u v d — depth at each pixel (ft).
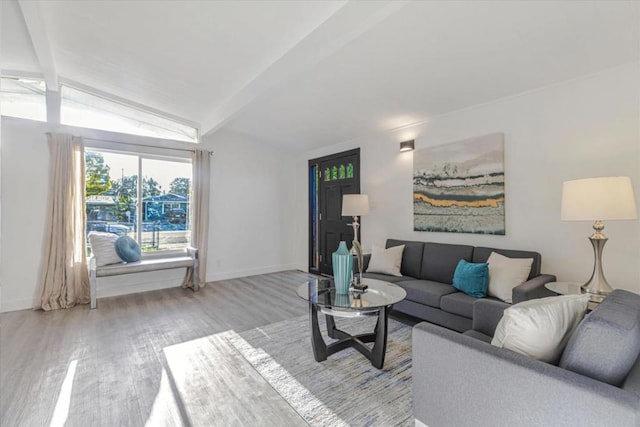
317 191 18.13
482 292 8.64
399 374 7.03
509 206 9.77
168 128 15.08
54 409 5.80
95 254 12.28
